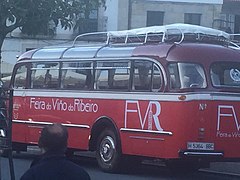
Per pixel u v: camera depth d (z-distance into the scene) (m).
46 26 16.86
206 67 15.30
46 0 15.95
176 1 37.22
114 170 16.58
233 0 37.84
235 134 15.28
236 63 15.70
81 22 18.12
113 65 16.69
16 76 19.94
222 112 15.13
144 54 15.84
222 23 37.44
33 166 5.99
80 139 17.53
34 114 19.08
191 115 14.87
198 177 16.64
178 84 15.04
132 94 16.00
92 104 17.16
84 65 17.58
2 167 17.48
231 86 15.41
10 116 11.34
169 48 15.42
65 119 17.97
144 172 17.23
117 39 17.27
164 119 15.17
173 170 17.20
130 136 16.00
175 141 14.95
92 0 18.77
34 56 19.34
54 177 5.86
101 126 16.92
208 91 15.10
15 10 15.53
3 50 36.91
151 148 15.49
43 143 6.00
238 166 17.70
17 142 19.72
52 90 18.48
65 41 36.31
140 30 16.61
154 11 37.22
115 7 36.84
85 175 5.95
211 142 15.00
